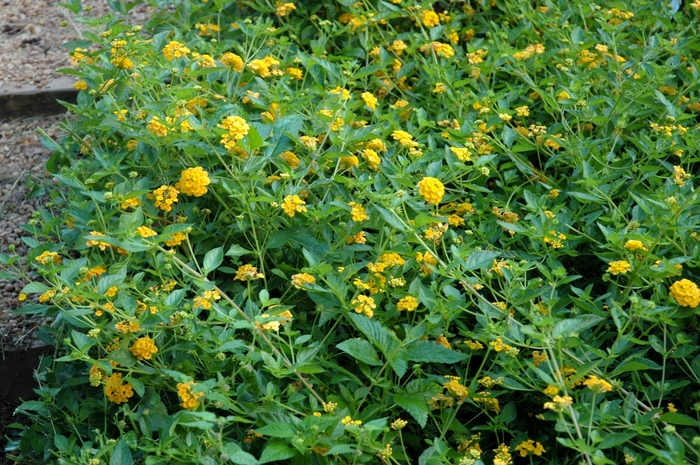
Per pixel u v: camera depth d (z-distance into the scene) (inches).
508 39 86.4
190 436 61.2
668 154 77.7
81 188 70.3
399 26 93.3
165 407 65.7
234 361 65.2
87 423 69.3
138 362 65.3
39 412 70.1
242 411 63.2
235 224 71.9
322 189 74.6
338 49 90.4
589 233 73.1
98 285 64.2
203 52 86.0
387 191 70.2
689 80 82.4
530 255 71.1
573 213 74.2
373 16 87.4
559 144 77.2
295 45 91.2
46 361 73.2
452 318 66.5
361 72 78.9
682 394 68.2
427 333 66.4
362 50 88.1
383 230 69.9
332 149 74.8
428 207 73.9
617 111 78.5
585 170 73.6
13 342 77.9
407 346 64.1
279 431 60.4
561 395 62.8
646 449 60.7
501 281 71.6
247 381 64.4
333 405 63.2
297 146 74.7
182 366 65.7
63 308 67.9
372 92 87.7
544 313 67.0
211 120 71.4
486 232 73.9
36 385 78.3
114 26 78.0
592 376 63.2
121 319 66.1
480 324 69.3
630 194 71.4
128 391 65.4
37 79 96.8
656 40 82.9
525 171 77.7
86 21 80.5
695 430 66.6
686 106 83.1
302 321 70.1
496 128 82.0
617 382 64.1
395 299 69.9
